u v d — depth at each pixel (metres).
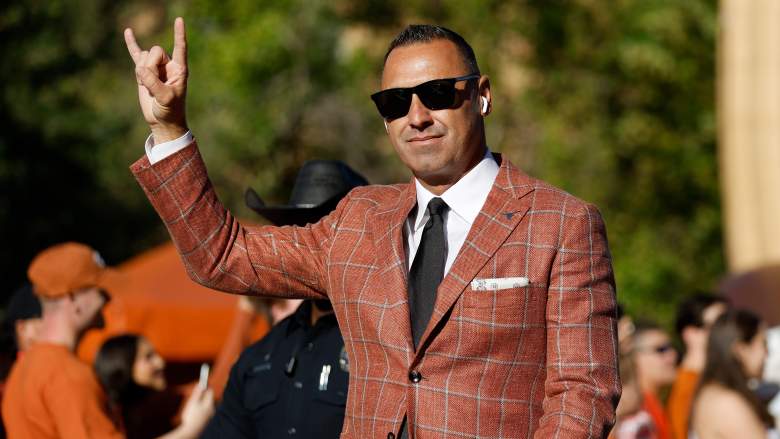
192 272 6.73
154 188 6.57
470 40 31.62
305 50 30.77
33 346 10.91
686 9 32.09
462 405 6.13
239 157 31.00
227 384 8.90
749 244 22.14
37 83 35.25
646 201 33.28
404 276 6.44
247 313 11.88
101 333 18.06
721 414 11.98
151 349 13.18
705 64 32.62
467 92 6.48
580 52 32.25
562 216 6.29
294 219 9.28
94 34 36.44
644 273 31.66
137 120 35.91
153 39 35.25
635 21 32.09
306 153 33.22
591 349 6.12
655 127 32.94
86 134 35.25
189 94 29.56
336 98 32.84
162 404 13.18
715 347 12.23
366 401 6.40
